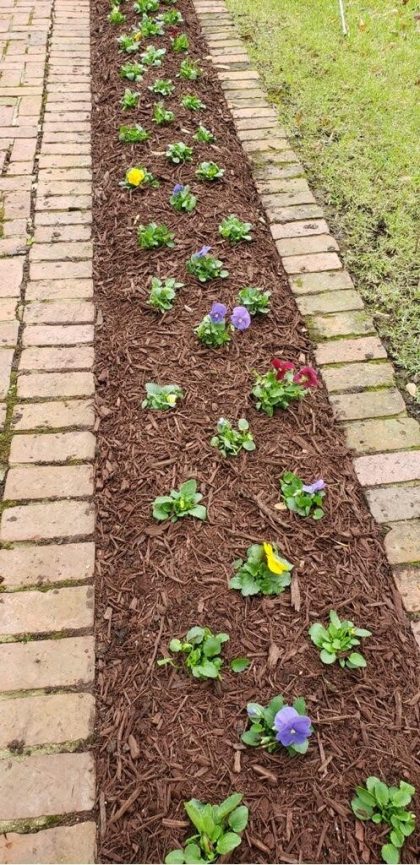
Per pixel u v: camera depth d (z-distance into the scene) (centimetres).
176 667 182
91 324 288
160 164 374
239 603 195
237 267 312
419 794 161
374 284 307
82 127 415
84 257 322
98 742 171
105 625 193
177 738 170
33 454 237
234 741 169
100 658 186
